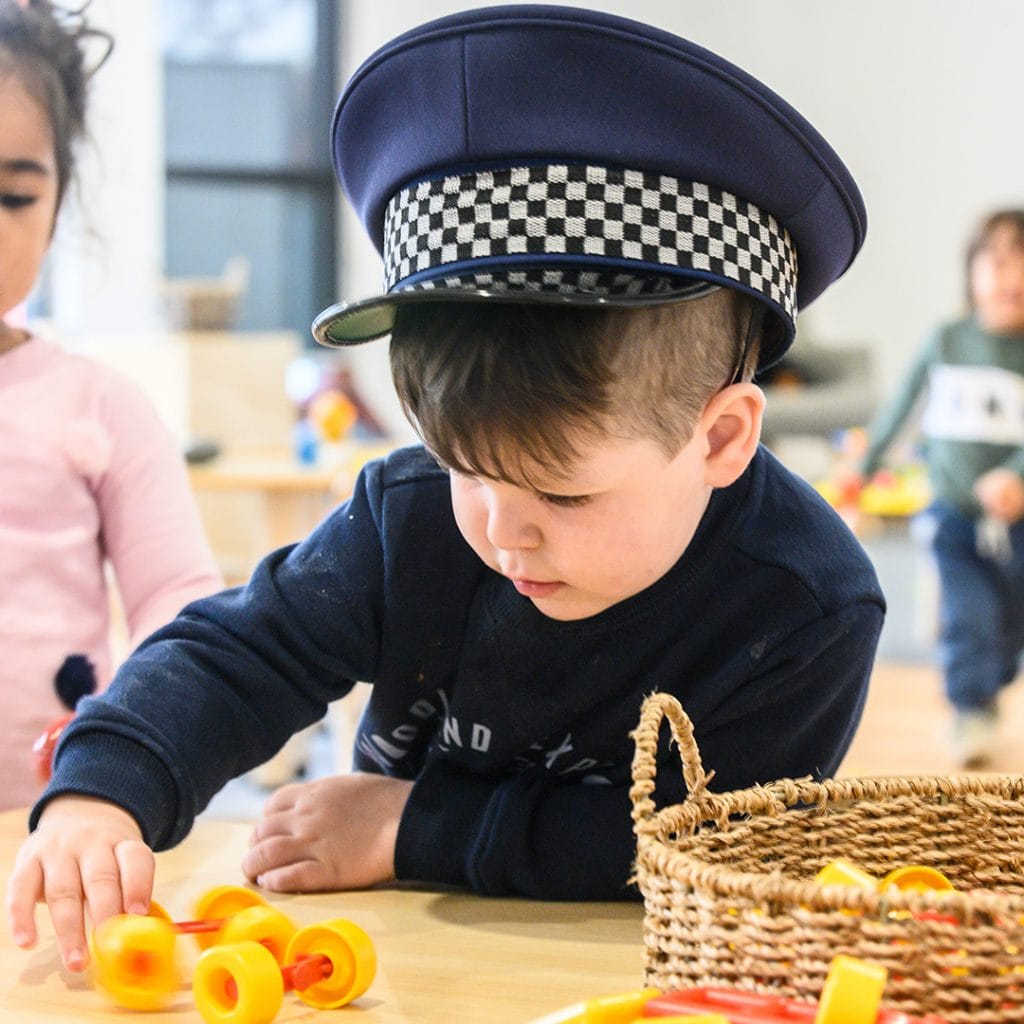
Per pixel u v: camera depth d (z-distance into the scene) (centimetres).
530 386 67
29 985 70
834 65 616
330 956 67
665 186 69
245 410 383
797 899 54
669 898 59
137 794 78
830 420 557
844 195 77
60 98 122
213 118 593
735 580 84
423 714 94
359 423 490
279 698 88
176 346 374
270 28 599
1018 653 326
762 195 72
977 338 341
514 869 84
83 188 143
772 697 86
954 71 603
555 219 68
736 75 69
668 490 73
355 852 87
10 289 120
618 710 87
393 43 71
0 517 125
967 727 317
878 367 620
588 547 72
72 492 128
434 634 89
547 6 68
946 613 324
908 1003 53
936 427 339
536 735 89
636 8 614
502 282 68
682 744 69
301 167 609
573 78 68
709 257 70
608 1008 54
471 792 89
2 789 123
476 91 68
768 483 87
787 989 55
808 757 88
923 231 614
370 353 604
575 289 68
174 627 88
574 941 77
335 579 88
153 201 555
